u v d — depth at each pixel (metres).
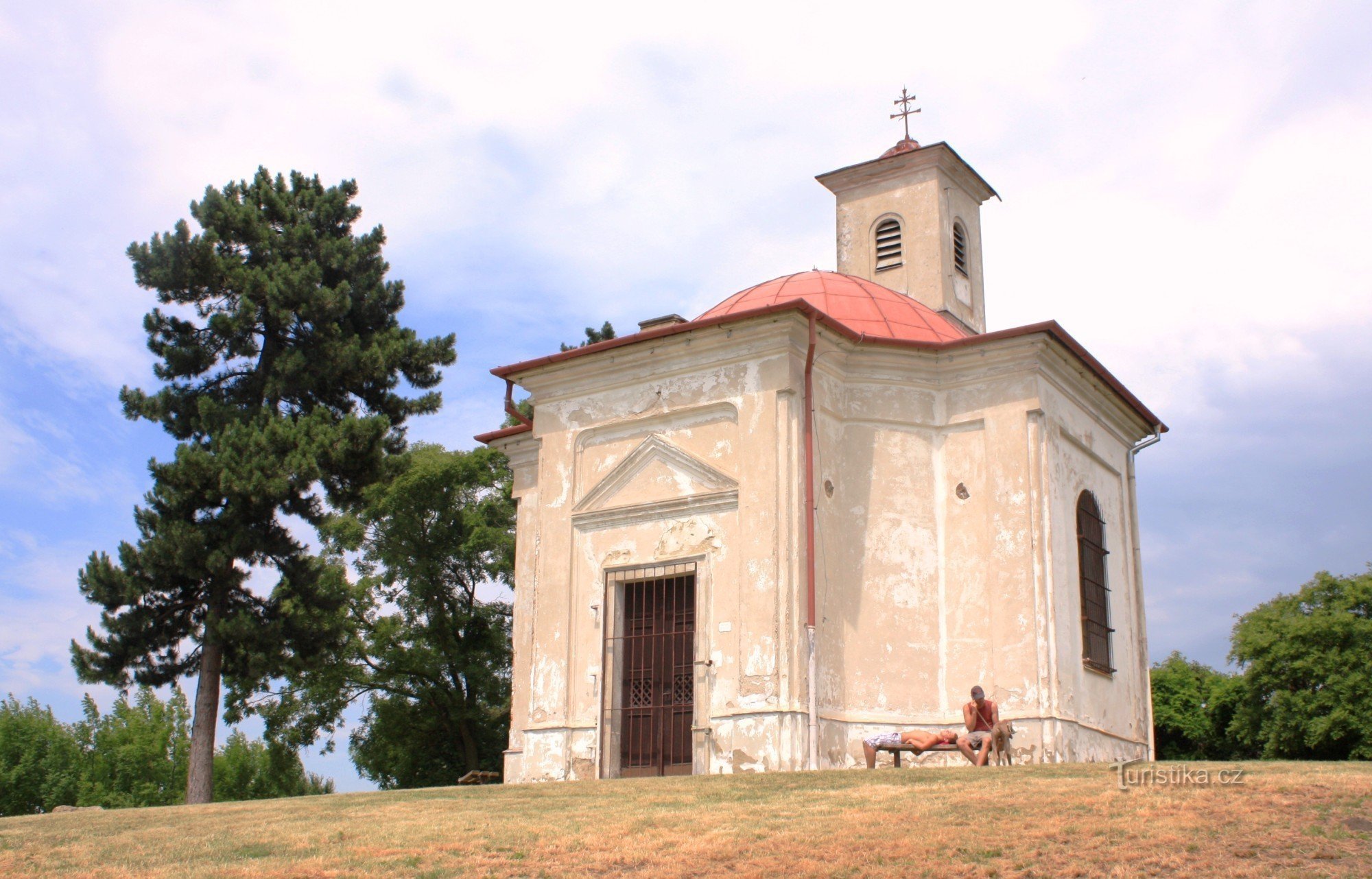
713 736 17.56
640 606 19.06
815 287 22.42
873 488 19.39
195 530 27.58
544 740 18.95
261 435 28.23
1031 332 19.08
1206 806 10.51
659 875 9.55
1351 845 9.02
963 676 18.77
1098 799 11.09
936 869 9.20
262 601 29.38
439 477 38.69
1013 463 19.06
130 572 28.11
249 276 29.70
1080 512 20.50
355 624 38.03
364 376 30.80
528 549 23.62
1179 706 45.06
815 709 17.25
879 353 19.83
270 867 10.22
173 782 52.06
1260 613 43.59
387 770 39.78
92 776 50.41
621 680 18.83
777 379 18.30
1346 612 40.94
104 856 11.14
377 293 31.98
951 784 12.62
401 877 9.77
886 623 18.91
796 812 11.52
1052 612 18.34
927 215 27.14
